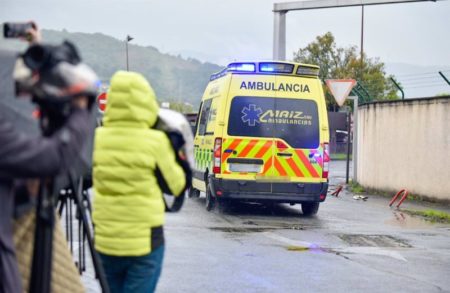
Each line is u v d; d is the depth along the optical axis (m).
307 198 14.45
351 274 8.73
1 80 3.10
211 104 15.66
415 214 15.94
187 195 18.98
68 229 4.40
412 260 9.87
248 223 13.40
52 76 2.71
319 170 14.48
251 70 14.47
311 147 14.48
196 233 11.78
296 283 8.11
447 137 17.98
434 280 8.52
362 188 22.70
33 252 2.95
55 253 3.26
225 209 15.30
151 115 4.52
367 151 22.44
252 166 14.33
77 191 3.50
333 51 63.38
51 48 2.74
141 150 4.44
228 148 14.28
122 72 4.54
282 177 14.34
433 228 13.55
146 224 4.52
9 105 3.05
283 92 14.49
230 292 7.57
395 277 8.62
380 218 15.06
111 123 4.52
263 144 14.33
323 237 11.82
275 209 16.34
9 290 2.79
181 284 7.87
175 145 4.61
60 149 2.64
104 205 4.51
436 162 18.44
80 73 2.74
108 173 4.46
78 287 3.40
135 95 4.45
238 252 10.02
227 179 14.23
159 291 7.50
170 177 4.56
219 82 15.22
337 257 9.91
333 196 20.58
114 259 4.57
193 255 9.66
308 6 21.77
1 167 2.56
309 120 14.55
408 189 19.73
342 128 40.38
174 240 10.94
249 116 14.37
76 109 2.75
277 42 22.27
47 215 2.94
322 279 8.38
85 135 2.75
